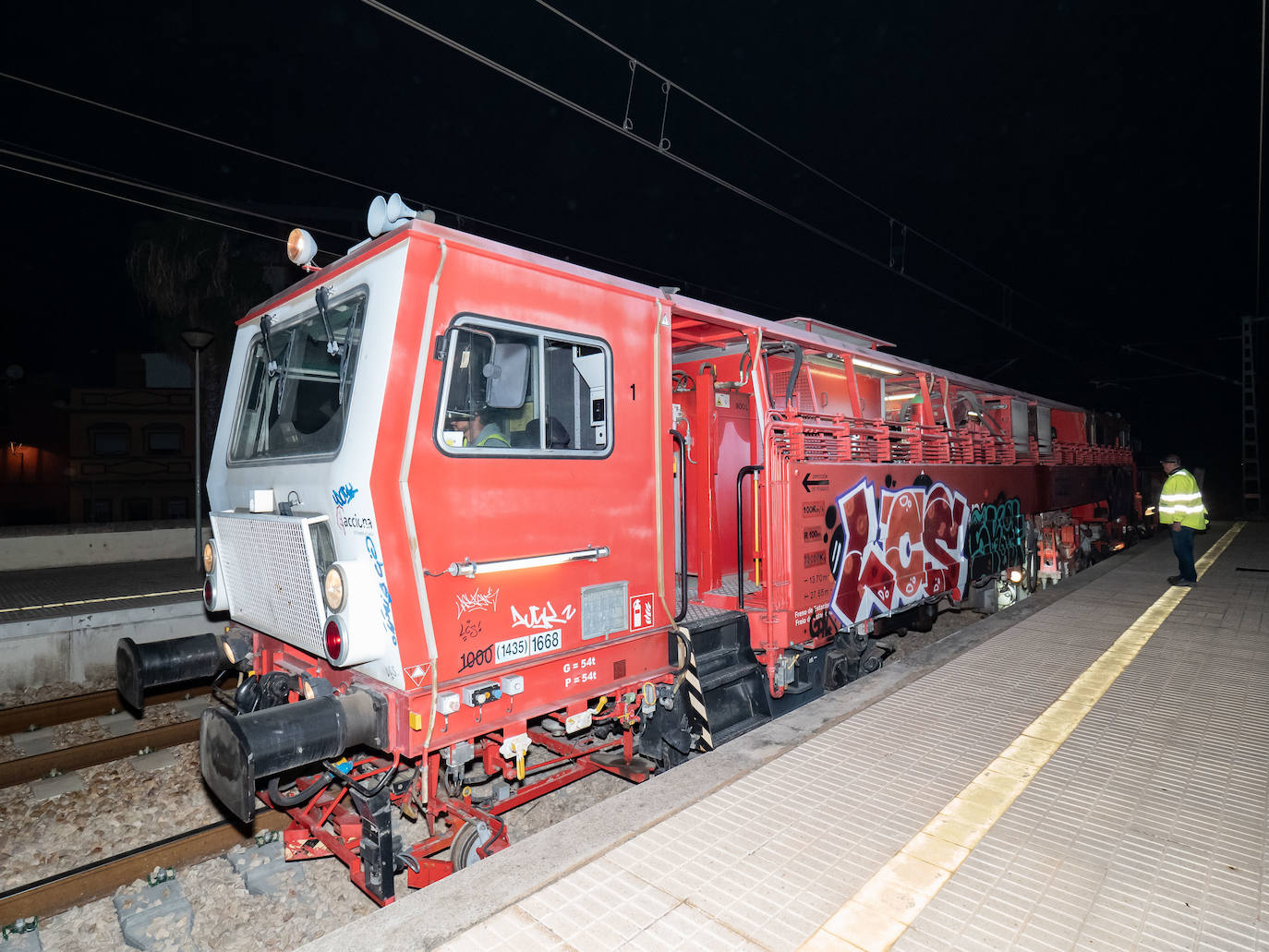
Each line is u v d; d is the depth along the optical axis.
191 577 10.23
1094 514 14.25
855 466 6.20
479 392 3.66
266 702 4.03
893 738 4.28
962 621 10.27
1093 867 2.92
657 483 4.49
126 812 4.91
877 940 2.47
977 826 3.23
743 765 3.96
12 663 7.11
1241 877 2.85
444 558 3.34
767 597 5.29
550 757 5.68
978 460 8.91
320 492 3.48
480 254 3.56
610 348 4.23
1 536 11.00
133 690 4.25
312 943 2.52
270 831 4.55
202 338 10.58
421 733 3.27
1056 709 4.76
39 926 3.79
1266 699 4.96
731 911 2.64
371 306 3.39
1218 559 12.11
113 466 30.33
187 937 3.70
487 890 2.80
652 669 4.46
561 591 3.88
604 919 2.62
